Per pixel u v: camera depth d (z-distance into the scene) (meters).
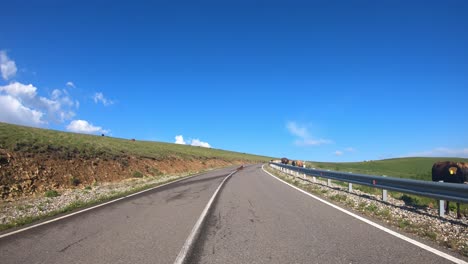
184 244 6.66
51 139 29.33
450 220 8.48
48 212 11.35
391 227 7.91
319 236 7.16
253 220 9.08
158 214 10.27
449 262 5.32
